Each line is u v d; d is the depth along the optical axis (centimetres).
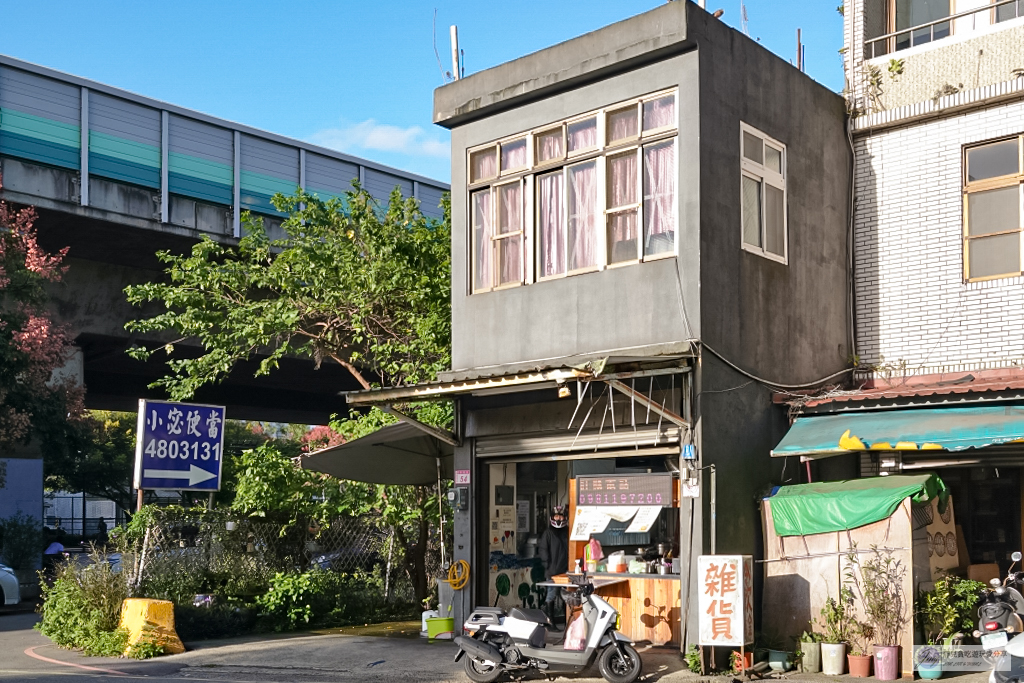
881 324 1393
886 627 1062
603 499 1267
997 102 1314
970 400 1142
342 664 1209
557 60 1318
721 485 1152
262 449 1688
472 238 1417
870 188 1427
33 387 2653
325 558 1717
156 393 3722
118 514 6031
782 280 1299
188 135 2886
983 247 1320
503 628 1104
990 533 1208
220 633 1462
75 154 2641
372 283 1739
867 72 1442
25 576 2630
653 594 1240
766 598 1165
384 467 1600
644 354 1136
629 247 1245
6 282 2480
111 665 1223
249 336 1798
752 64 1288
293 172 3147
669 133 1213
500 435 1351
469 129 1430
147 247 2909
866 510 1100
